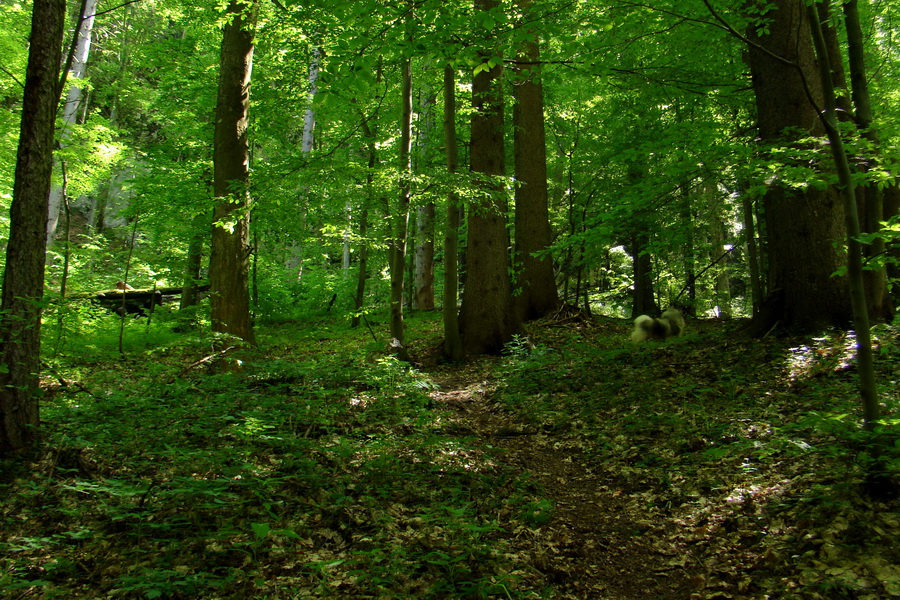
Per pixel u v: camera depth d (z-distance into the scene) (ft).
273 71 40.78
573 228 51.06
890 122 16.14
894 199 25.17
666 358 26.50
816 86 23.91
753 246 36.22
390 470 15.47
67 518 12.53
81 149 35.01
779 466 14.11
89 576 10.36
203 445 16.70
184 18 43.29
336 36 28.91
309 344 42.70
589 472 17.19
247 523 12.12
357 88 15.88
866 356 11.35
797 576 9.82
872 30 33.60
